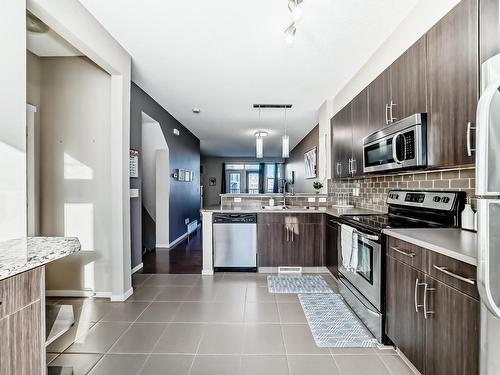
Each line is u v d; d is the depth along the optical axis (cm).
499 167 100
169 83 366
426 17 197
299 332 220
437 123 175
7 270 90
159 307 267
